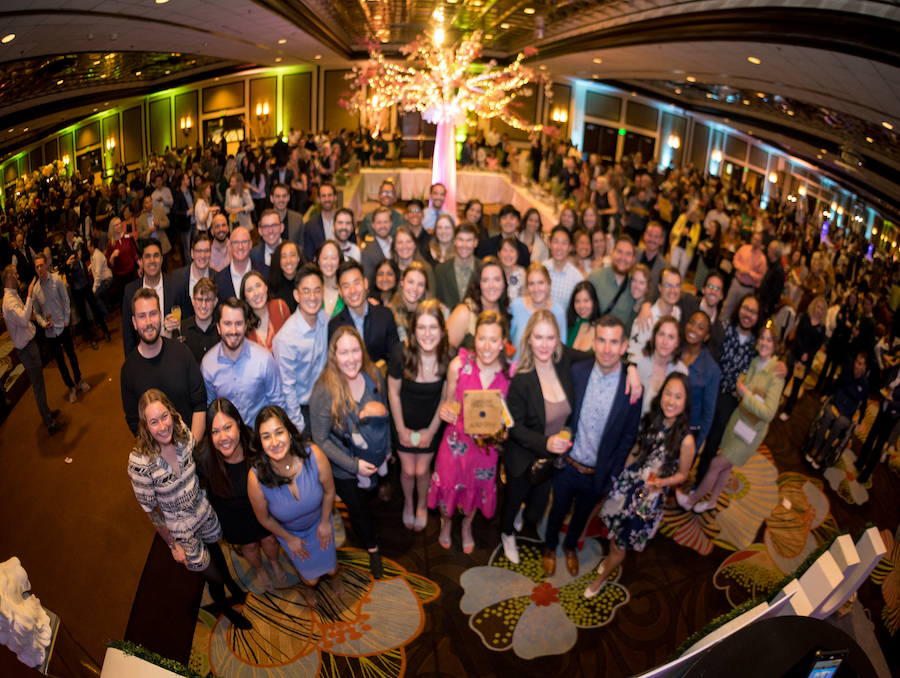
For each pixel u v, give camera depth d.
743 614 3.49
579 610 4.09
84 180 16.97
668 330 4.12
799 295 8.45
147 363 3.83
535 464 4.00
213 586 3.88
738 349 4.79
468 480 4.19
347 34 17.89
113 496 4.96
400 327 5.05
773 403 4.41
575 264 5.95
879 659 4.05
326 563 3.88
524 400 3.92
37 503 4.82
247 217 9.28
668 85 20.02
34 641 2.72
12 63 8.80
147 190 11.25
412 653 3.72
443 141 12.38
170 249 9.52
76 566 4.23
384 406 4.01
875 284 10.16
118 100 17.98
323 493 3.67
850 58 6.44
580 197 12.88
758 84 11.36
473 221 6.60
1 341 7.57
